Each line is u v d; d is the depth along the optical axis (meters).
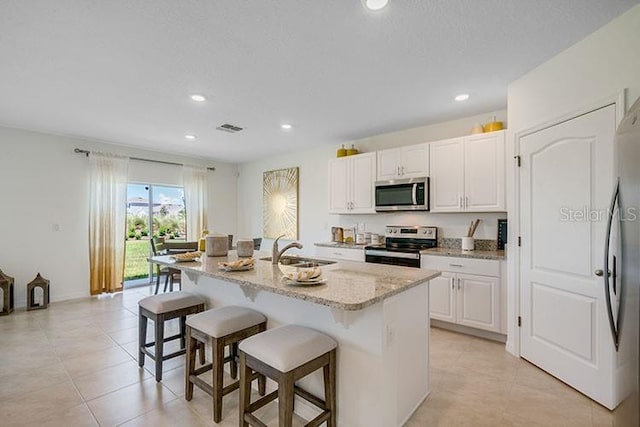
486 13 1.88
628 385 1.41
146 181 5.50
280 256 2.60
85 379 2.41
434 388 2.29
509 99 2.86
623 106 1.91
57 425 1.88
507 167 3.23
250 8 1.83
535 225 2.58
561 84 2.33
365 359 1.71
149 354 2.47
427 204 3.75
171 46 2.24
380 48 2.27
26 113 3.63
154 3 1.78
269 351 1.58
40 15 1.88
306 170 5.58
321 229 5.36
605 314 2.03
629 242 1.44
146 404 2.09
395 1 1.78
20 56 2.36
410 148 3.93
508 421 1.92
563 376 2.33
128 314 4.03
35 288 4.38
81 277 4.80
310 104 3.36
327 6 1.82
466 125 3.80
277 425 1.88
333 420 1.75
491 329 3.10
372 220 4.68
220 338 1.94
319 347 1.68
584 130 2.16
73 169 4.72
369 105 3.39
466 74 2.67
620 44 1.92
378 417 1.67
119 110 3.53
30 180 4.38
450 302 3.35
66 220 4.66
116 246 5.03
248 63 2.49
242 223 6.78
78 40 2.15
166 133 4.48
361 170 4.40
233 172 6.80
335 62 2.47
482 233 3.71
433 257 3.46
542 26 2.01
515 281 2.80
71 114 3.67
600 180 2.06
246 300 2.40
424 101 3.27
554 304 2.41
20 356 2.81
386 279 1.95
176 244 4.62
